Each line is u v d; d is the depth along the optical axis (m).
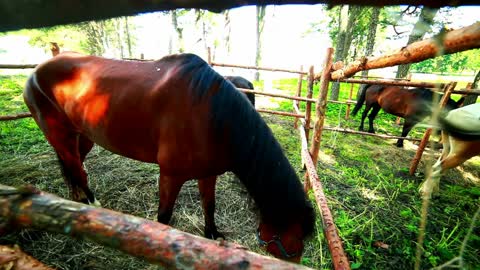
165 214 1.62
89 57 1.78
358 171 3.41
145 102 1.46
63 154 2.03
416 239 2.20
